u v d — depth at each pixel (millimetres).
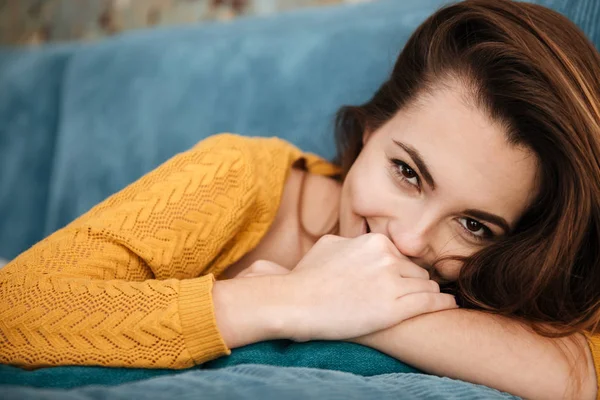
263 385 576
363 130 1011
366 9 1397
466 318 786
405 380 681
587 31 1052
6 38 2389
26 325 697
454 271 879
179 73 1503
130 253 799
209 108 1445
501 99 806
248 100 1401
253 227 936
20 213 1710
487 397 646
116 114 1564
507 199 833
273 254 982
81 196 1575
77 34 2260
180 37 1582
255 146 995
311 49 1358
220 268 912
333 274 774
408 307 765
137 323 697
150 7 2090
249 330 727
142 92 1537
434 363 761
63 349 688
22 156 1724
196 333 698
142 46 1603
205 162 881
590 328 834
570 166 838
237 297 735
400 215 839
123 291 718
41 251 774
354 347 764
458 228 860
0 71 1815
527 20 864
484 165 808
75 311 703
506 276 874
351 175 909
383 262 787
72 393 554
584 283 914
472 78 830
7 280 736
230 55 1456
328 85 1316
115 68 1600
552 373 750
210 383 584
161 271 807
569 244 870
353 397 574
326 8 1488
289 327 738
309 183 1043
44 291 716
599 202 862
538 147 825
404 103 893
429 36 913
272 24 1496
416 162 824
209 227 851
